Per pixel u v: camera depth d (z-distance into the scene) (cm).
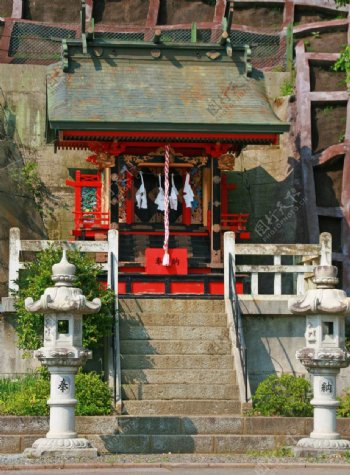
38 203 3509
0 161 3350
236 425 2298
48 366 2070
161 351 2566
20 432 2238
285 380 2414
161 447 2217
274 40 3788
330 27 3756
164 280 2902
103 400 2364
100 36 3753
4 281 3059
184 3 3819
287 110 3612
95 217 3288
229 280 2686
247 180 3591
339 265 3488
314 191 3503
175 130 2955
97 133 2958
